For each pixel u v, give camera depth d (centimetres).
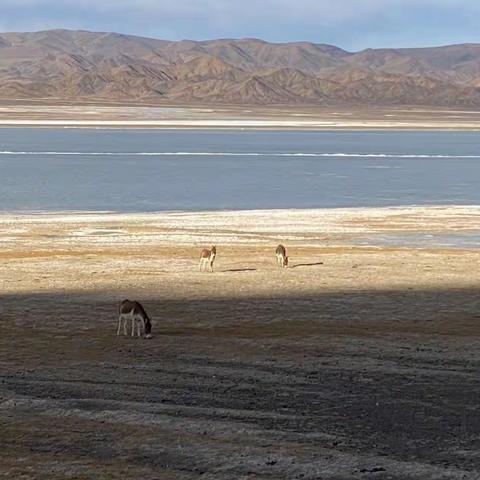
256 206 18838
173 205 18950
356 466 4906
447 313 9006
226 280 10606
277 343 7700
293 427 5572
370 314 8906
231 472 4828
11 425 5562
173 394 6253
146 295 9756
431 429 5559
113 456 5066
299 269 11412
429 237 14612
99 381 6588
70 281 10519
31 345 7662
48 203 18975
